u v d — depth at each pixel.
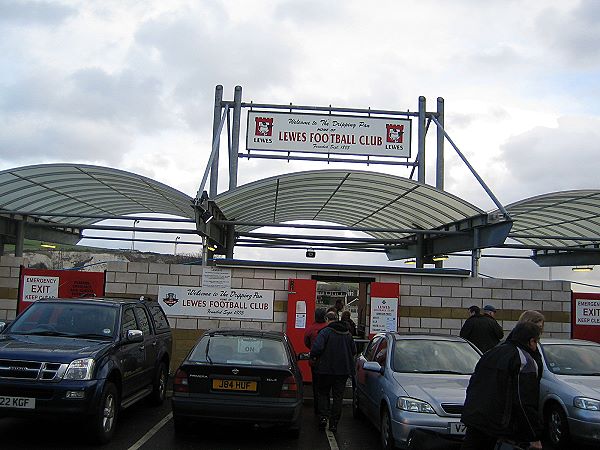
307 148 20.23
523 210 18.94
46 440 8.66
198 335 14.75
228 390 8.62
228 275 14.88
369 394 10.03
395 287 14.97
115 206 22.80
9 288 14.78
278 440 9.39
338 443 9.41
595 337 15.55
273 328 14.80
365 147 20.41
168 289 14.81
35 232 22.47
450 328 15.20
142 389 10.64
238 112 20.11
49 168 16.12
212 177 18.67
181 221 19.03
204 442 8.99
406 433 8.04
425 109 20.75
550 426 9.78
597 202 17.78
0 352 8.30
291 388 8.70
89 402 8.15
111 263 14.85
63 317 9.74
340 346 10.15
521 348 5.67
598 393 9.30
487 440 5.79
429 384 8.77
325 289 35.91
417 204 19.69
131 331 9.66
